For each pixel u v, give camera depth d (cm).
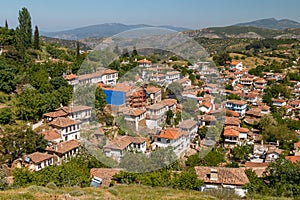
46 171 2133
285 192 2148
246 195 1975
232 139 4353
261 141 4538
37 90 4731
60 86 4822
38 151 3381
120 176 1938
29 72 5403
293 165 2416
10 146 3180
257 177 2519
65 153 3142
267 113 5853
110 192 1623
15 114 4156
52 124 3534
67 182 2053
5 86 4719
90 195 1499
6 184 1869
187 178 1955
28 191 1494
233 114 5475
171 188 1881
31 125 3894
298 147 4125
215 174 2284
